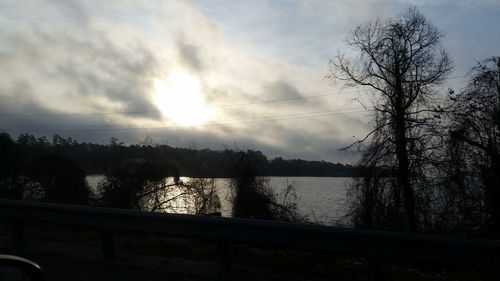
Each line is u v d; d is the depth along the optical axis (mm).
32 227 11703
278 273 7227
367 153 29656
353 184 29000
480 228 25078
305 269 7445
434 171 27625
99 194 31844
